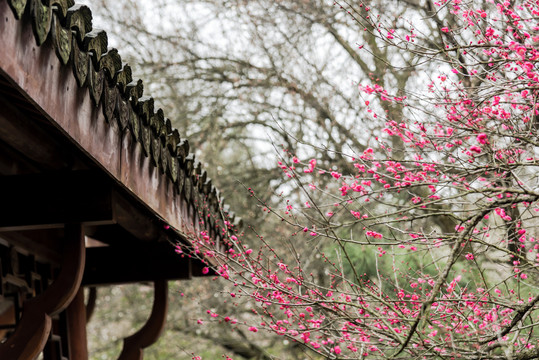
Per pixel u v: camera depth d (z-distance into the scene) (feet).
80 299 16.34
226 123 34.53
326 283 23.70
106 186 11.06
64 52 7.72
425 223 20.72
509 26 11.38
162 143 11.98
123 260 16.34
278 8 31.60
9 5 6.32
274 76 33.53
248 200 32.60
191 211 14.55
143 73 34.22
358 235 23.99
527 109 11.92
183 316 32.99
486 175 12.96
